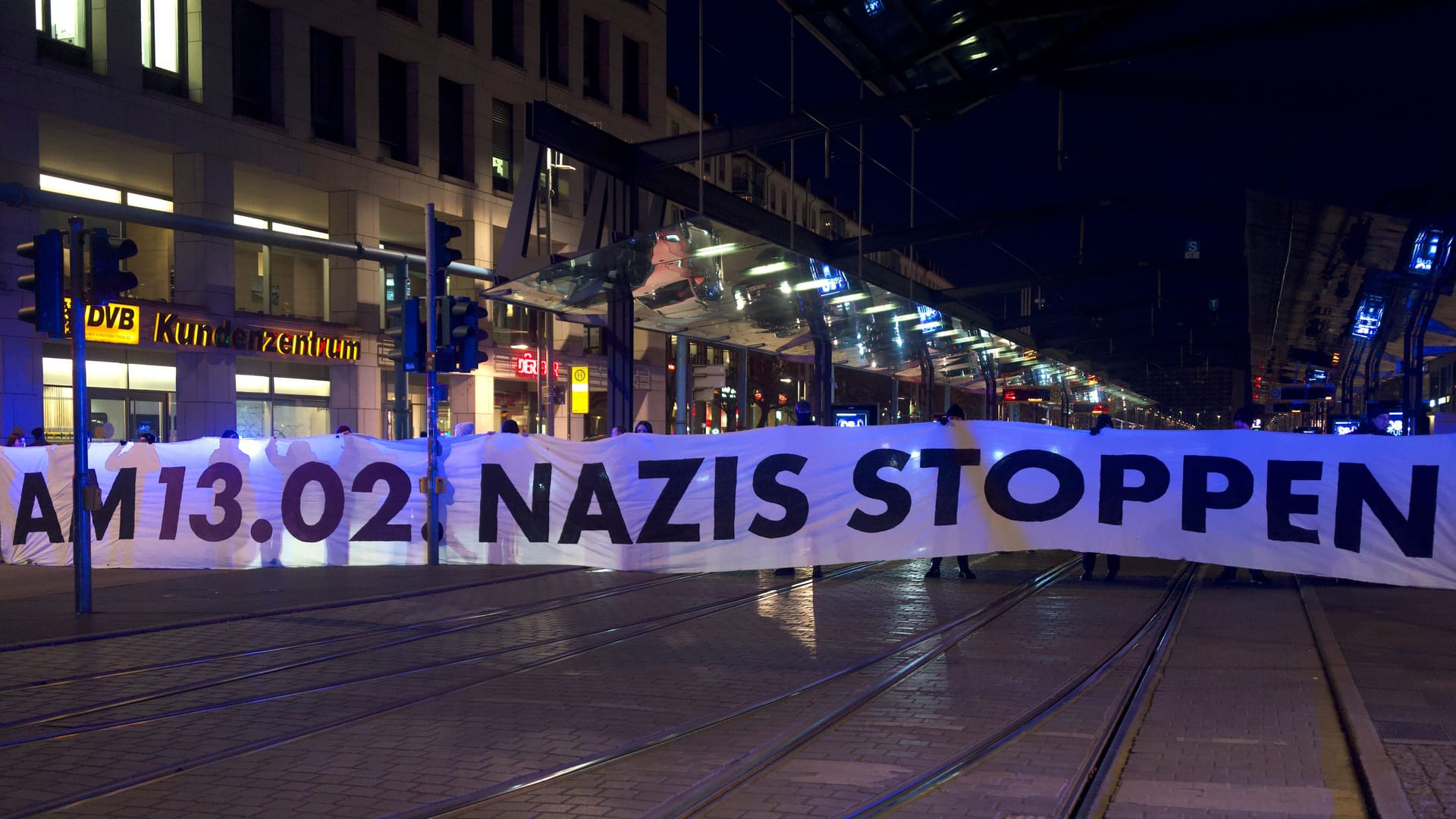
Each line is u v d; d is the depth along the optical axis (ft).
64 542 50.47
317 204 119.85
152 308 94.84
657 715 22.36
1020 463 43.62
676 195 64.80
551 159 140.97
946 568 48.73
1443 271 67.51
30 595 40.29
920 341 101.19
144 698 24.27
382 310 120.67
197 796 17.51
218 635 32.09
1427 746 18.67
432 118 126.31
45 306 35.42
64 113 87.81
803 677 25.82
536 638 31.37
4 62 83.76
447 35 127.85
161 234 105.40
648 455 46.09
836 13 67.21
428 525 47.93
